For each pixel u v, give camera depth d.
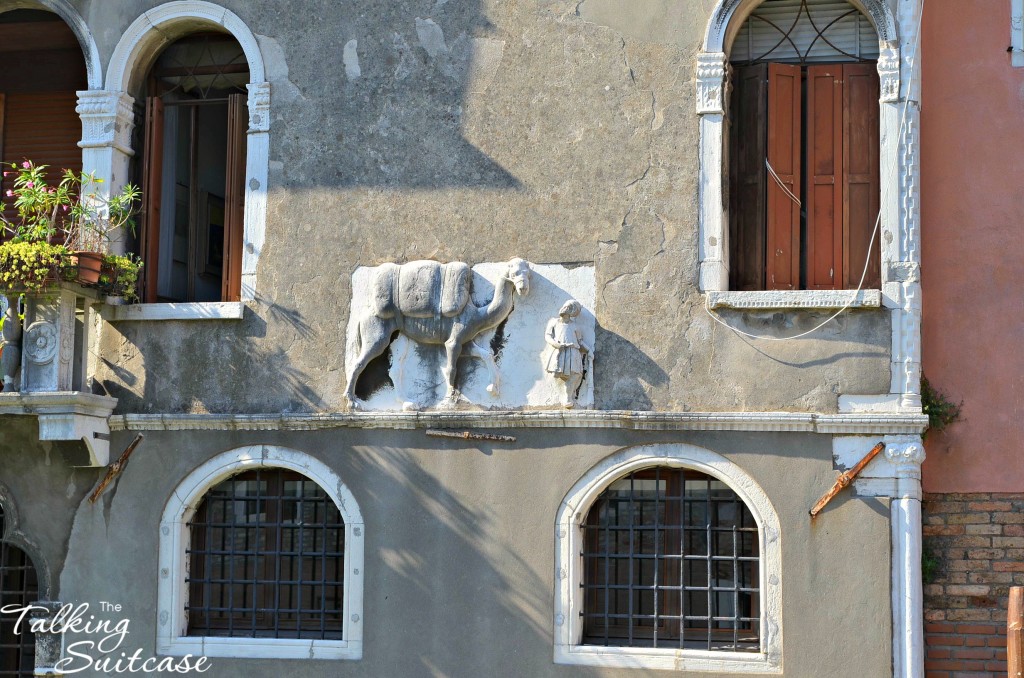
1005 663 13.78
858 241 14.24
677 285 14.08
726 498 14.06
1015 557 13.88
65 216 16.42
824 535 13.47
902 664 13.19
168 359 15.05
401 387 14.54
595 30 14.59
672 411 13.87
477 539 14.16
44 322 14.45
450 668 14.04
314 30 15.23
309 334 14.81
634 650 13.71
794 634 13.40
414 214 14.76
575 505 13.99
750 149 14.53
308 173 15.05
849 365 13.65
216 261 16.67
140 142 15.93
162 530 14.77
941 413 14.08
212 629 14.88
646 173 14.29
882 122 13.98
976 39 14.53
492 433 14.22
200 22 15.59
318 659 14.30
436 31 14.95
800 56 14.70
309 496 15.03
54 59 16.80
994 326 14.16
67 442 14.60
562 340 14.02
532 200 14.51
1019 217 14.23
